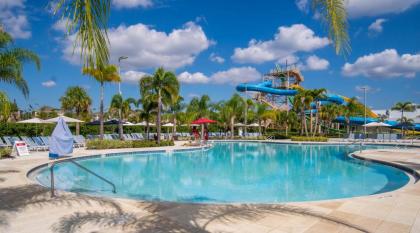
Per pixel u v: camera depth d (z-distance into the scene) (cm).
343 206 609
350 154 1875
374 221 518
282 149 2653
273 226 491
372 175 1290
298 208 594
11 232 461
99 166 1478
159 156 1958
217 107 4672
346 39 494
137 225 493
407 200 659
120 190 975
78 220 518
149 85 2558
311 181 1159
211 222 509
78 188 983
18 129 2495
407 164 1308
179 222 509
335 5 488
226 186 1063
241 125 4497
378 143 3030
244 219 526
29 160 1387
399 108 4928
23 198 666
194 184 1096
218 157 1986
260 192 973
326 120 5369
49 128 2806
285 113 4984
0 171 1052
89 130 3244
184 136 4244
